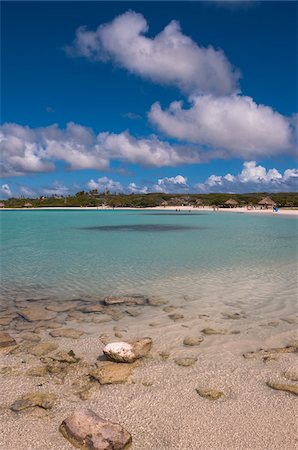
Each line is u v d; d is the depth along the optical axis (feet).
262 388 18.45
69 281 43.78
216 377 19.71
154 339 25.45
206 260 58.13
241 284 40.98
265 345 24.26
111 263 55.98
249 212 296.51
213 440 14.52
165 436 14.78
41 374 20.17
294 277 44.47
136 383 19.06
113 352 21.52
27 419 15.90
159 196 625.00
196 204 509.76
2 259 60.34
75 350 23.63
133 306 33.45
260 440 14.48
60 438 14.58
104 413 16.40
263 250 70.38
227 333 26.48
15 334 26.66
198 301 34.65
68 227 142.10
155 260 58.59
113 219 208.64
